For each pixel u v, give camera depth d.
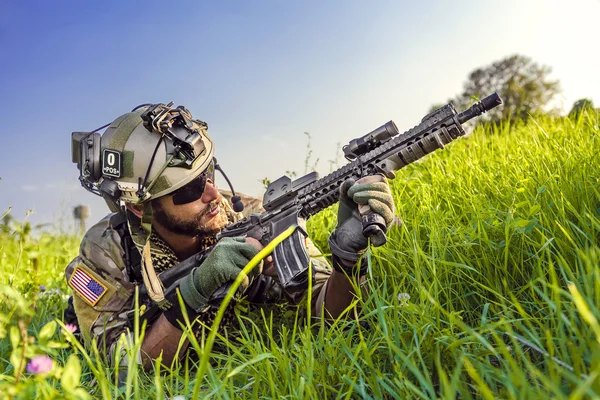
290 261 2.61
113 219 3.07
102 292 2.98
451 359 1.97
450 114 2.38
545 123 4.71
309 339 2.07
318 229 4.01
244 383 2.19
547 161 3.20
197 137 2.91
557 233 2.35
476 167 3.66
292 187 2.72
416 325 2.04
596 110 4.36
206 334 2.83
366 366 2.09
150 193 2.87
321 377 2.05
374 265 2.92
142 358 2.71
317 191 2.66
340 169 2.62
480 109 2.35
